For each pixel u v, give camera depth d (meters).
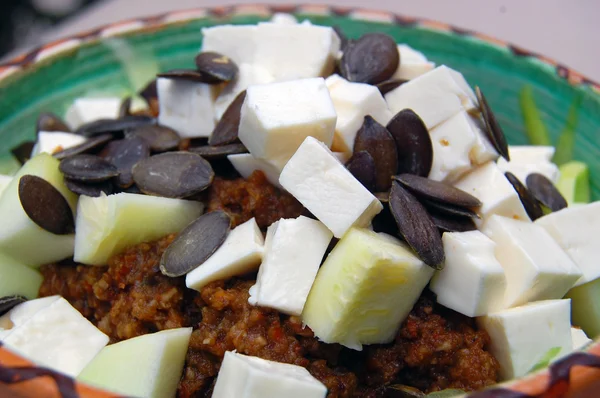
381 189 0.15
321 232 0.14
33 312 0.15
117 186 0.16
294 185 0.14
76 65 0.20
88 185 0.15
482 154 0.16
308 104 0.15
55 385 0.11
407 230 0.14
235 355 0.13
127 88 0.22
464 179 0.16
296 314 0.14
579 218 0.16
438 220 0.15
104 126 0.17
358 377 0.15
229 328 0.14
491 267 0.14
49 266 0.16
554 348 0.14
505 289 0.14
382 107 0.16
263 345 0.14
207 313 0.14
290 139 0.15
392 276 0.13
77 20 0.32
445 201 0.15
